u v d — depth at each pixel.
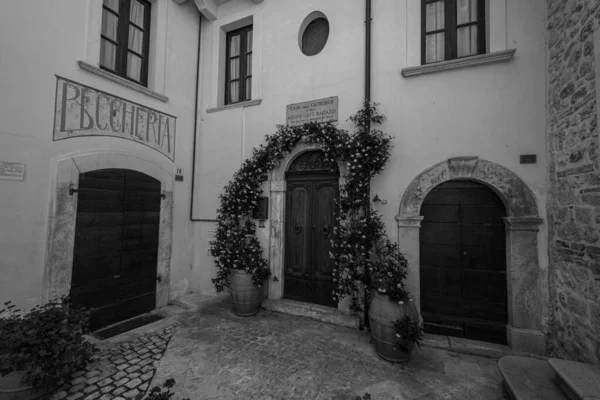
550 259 3.15
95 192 3.77
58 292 3.36
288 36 4.75
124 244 4.15
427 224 3.76
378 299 3.22
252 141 4.98
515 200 3.29
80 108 3.62
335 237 4.36
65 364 2.51
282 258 4.68
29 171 3.15
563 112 2.96
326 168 4.45
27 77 3.13
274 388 2.61
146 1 4.70
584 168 2.65
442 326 3.61
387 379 2.76
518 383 2.32
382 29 4.03
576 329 2.73
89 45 3.72
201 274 5.29
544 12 3.29
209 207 5.29
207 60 5.52
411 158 3.78
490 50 3.48
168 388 2.52
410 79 3.84
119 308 4.07
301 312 4.30
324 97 4.39
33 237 3.17
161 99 4.76
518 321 3.25
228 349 3.31
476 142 3.50
